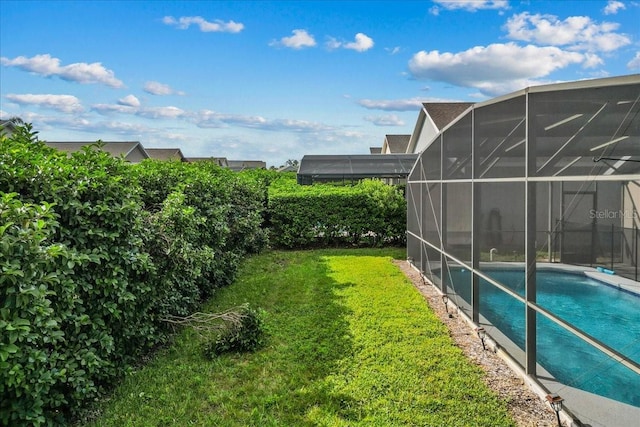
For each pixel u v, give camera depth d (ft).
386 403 15.35
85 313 14.94
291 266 41.98
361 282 34.32
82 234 14.80
